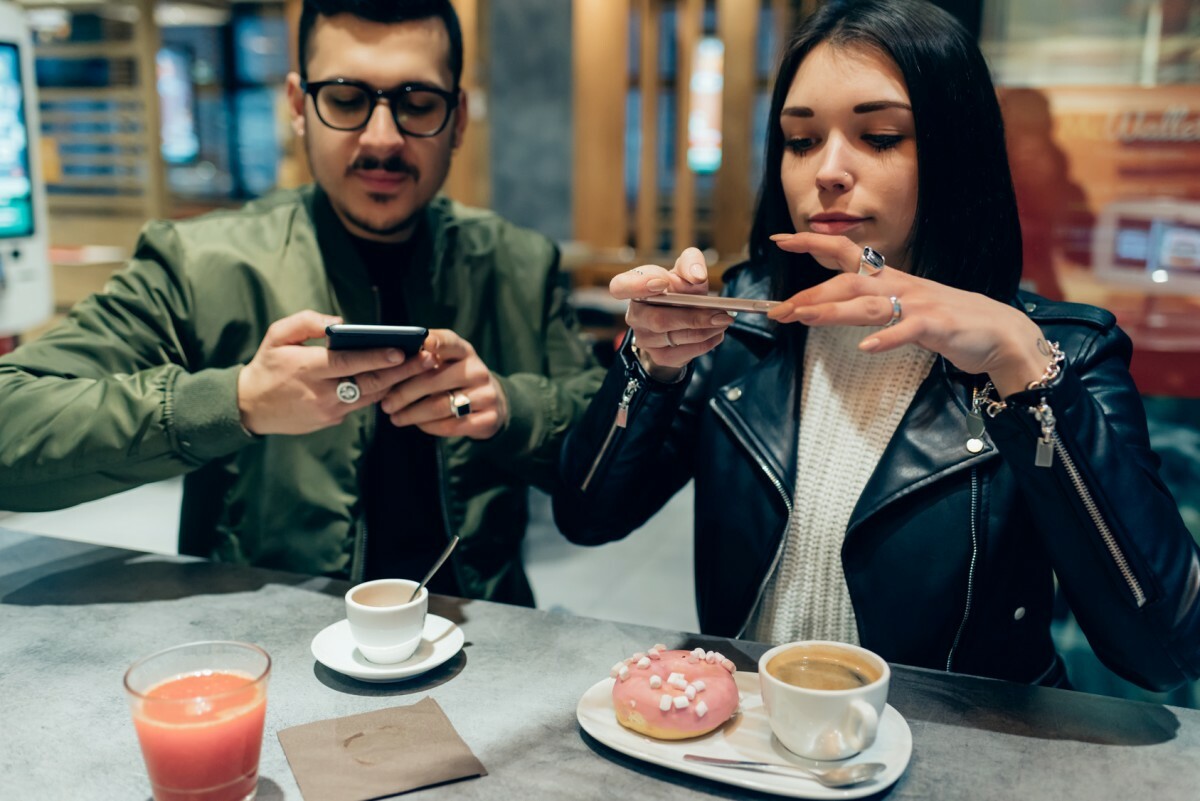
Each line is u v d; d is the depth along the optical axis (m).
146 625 1.13
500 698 0.96
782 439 1.23
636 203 5.55
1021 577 1.15
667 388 1.20
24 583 1.25
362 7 1.40
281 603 1.19
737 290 1.39
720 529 1.26
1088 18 1.96
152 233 1.54
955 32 1.10
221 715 0.75
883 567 1.14
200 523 1.55
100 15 4.97
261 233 1.57
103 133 4.94
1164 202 1.87
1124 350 1.16
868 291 0.89
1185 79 1.92
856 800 0.78
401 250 1.64
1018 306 1.21
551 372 1.73
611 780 0.82
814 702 0.79
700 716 0.85
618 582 3.14
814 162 1.13
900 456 1.14
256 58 6.39
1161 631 0.96
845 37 1.09
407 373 1.20
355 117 1.45
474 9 5.21
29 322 2.46
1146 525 0.94
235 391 1.21
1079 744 0.88
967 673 1.15
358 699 0.96
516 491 1.63
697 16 5.01
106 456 1.22
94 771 0.83
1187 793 0.80
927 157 1.09
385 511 1.57
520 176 6.01
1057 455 0.92
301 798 0.80
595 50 5.20
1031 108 1.93
